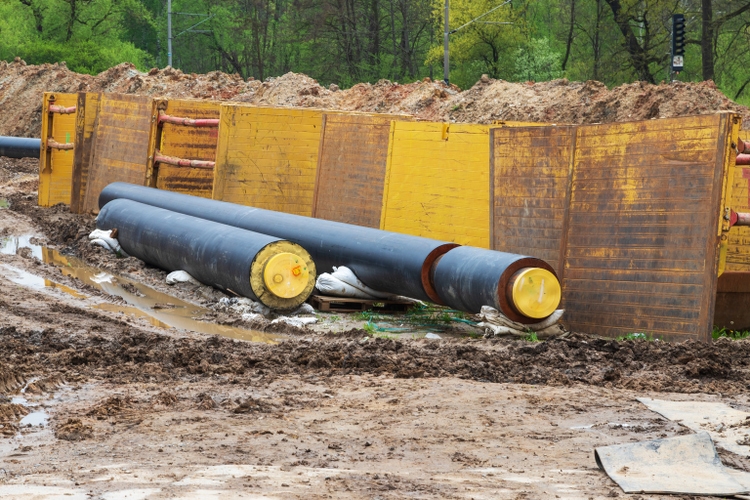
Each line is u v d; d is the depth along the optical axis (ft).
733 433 25.88
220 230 49.67
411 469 22.21
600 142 43.21
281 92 128.57
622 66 159.63
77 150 75.51
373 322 45.27
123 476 20.89
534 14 228.43
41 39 244.22
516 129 46.83
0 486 20.12
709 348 36.70
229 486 20.15
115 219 60.29
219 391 30.40
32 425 26.45
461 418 27.27
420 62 245.86
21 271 53.93
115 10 256.73
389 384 31.55
